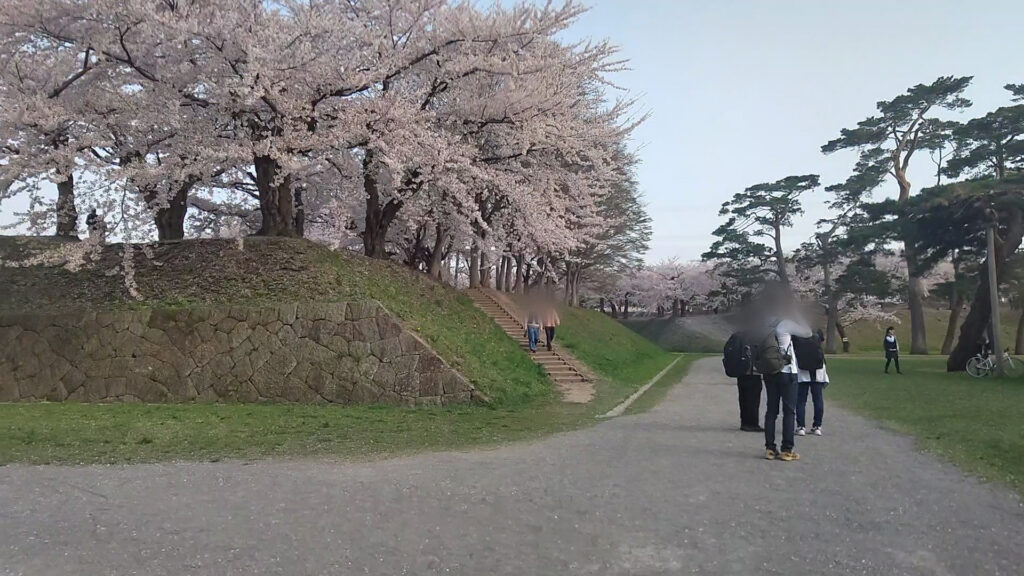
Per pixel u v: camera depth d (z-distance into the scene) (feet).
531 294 78.74
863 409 43.06
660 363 109.91
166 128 52.34
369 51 53.78
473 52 56.59
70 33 50.21
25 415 38.37
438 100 62.49
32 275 55.98
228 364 47.44
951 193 75.56
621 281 222.48
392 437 32.99
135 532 17.49
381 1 55.31
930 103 139.23
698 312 270.05
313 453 28.71
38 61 52.65
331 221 71.36
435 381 46.42
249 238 58.13
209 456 27.86
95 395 47.16
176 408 42.68
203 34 48.42
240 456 27.94
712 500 20.27
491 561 15.38
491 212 73.26
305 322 48.03
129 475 24.17
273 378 47.09
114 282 54.19
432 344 49.11
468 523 18.10
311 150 54.75
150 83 51.47
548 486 22.08
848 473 23.84
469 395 46.01
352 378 46.78
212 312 48.42
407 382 46.52
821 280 182.19
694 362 118.21
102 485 22.58
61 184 53.62
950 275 152.05
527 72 56.18
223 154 49.44
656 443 30.58
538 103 59.21
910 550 15.76
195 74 51.55
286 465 26.04
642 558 15.47
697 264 252.83
